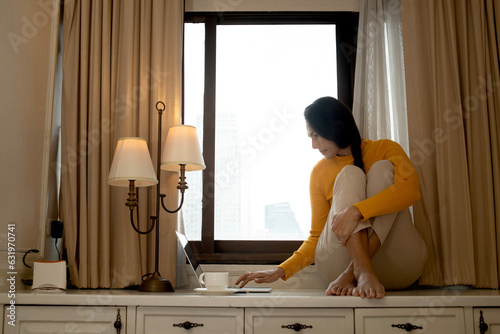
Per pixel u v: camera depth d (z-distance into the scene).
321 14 2.26
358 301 1.36
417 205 1.92
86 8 2.04
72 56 2.02
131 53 2.02
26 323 1.43
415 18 2.04
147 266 1.94
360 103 2.09
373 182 1.52
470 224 1.84
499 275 1.82
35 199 1.83
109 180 1.74
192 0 2.25
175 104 2.01
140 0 2.09
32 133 1.83
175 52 2.05
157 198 1.82
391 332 1.35
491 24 1.99
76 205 1.89
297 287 2.00
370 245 1.47
